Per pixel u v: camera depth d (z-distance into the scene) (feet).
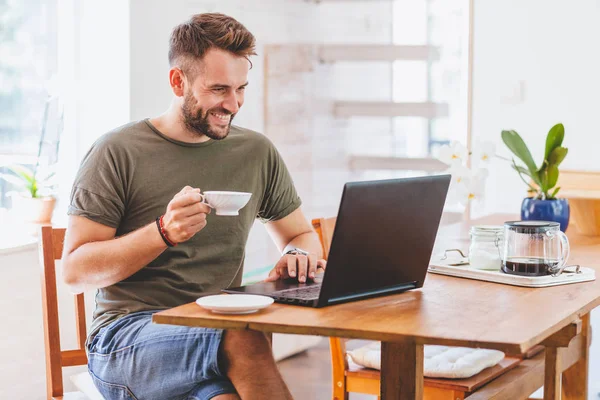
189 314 4.67
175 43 6.40
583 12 13.47
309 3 13.44
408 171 14.78
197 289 6.53
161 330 5.64
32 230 9.05
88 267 5.93
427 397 6.50
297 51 13.20
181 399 5.57
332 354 6.98
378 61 14.65
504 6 14.07
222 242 6.68
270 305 4.99
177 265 6.46
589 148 13.61
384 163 14.76
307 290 5.41
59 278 9.08
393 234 5.20
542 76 13.87
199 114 6.34
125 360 5.79
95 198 6.25
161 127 6.66
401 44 14.74
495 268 6.13
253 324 4.54
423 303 5.12
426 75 14.76
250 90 11.99
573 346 7.67
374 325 4.46
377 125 14.75
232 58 6.27
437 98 14.75
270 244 12.33
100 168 6.33
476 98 14.43
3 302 8.38
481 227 6.26
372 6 14.46
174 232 5.55
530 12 13.87
